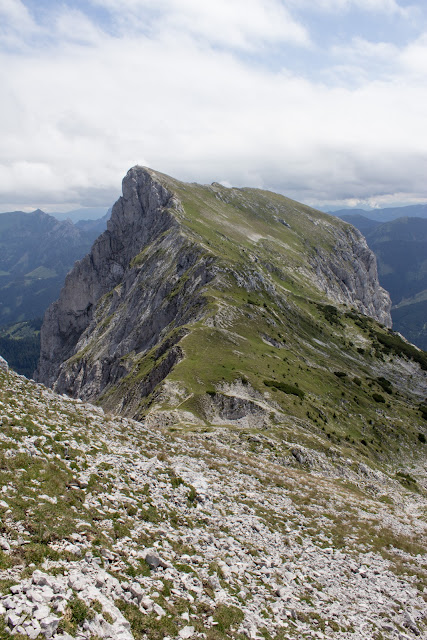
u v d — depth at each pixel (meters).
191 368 82.62
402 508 49.03
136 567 14.95
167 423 63.16
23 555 12.35
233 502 27.61
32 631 9.65
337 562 24.77
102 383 174.00
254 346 107.50
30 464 18.50
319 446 62.00
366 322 190.38
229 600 15.83
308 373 108.12
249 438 56.38
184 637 12.57
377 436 94.75
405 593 23.41
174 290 163.00
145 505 20.81
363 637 17.39
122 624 11.55
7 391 29.17
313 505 34.34
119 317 192.75
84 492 18.61
